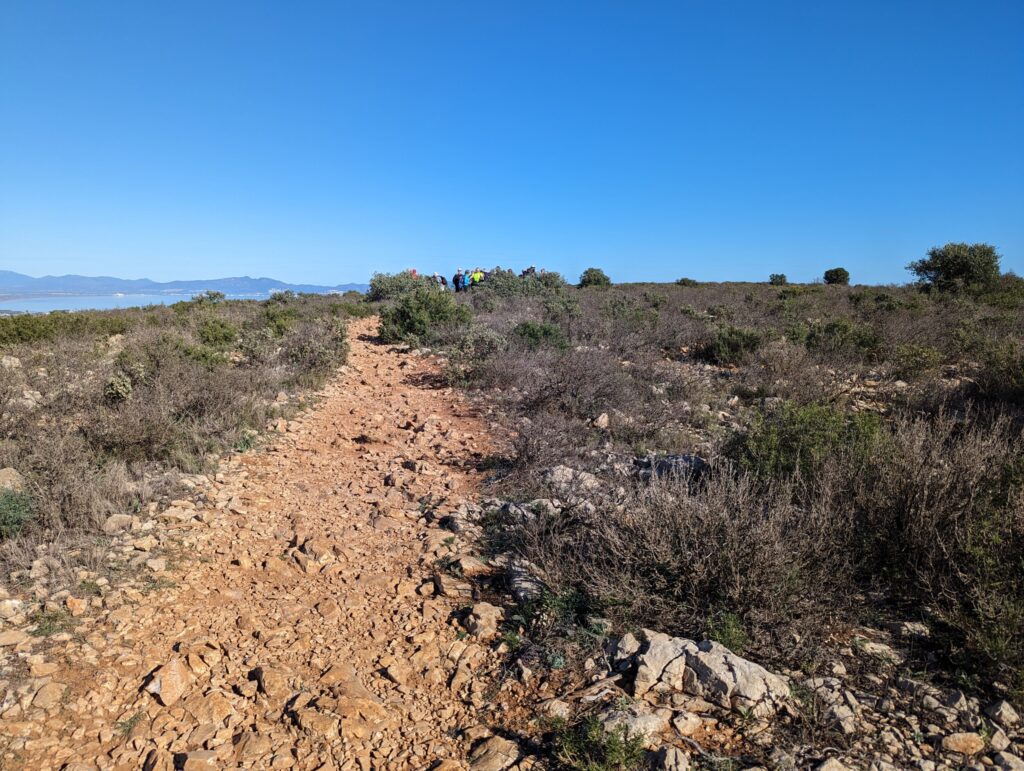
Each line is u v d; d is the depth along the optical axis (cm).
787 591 380
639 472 657
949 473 432
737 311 2089
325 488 697
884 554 422
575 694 340
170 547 513
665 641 356
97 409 795
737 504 432
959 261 2791
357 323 2244
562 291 3331
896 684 325
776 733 297
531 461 723
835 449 548
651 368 1220
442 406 1082
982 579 353
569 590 431
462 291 3256
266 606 448
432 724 333
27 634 383
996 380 927
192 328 1664
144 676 362
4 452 652
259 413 916
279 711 339
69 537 502
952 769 269
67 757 301
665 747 288
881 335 1384
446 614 442
